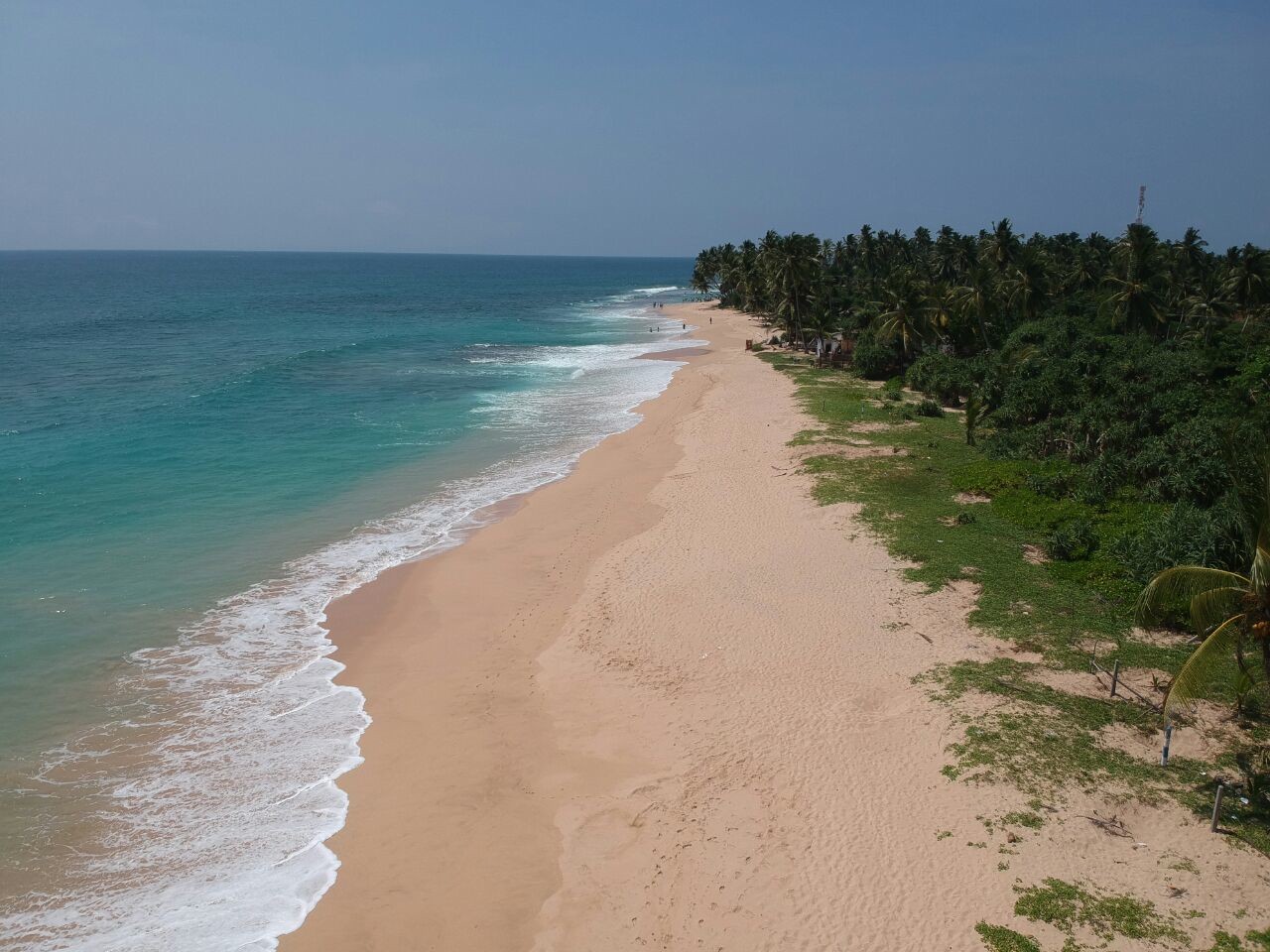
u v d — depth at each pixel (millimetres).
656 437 46312
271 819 16562
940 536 29562
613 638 23484
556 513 34031
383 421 49812
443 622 24875
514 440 45906
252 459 40781
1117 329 65438
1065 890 13633
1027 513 31547
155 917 14094
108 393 55406
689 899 14258
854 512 32219
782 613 24312
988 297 65062
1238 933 12664
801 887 14250
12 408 50125
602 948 13469
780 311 84000
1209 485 31062
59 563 27828
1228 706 18797
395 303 149750
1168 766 16750
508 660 22703
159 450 41625
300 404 54219
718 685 20812
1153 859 14312
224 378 62094
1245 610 15227
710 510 33531
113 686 20938
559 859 15539
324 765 18266
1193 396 40094
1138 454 35469
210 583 26938
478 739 19234
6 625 23609
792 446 42312
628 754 18516
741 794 16766
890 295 64312
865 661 21469
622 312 135625
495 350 83938
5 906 14203
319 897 14617
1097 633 22344
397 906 14469
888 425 46875
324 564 28688
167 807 16781
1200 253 84062
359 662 22531
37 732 18969
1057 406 43656
